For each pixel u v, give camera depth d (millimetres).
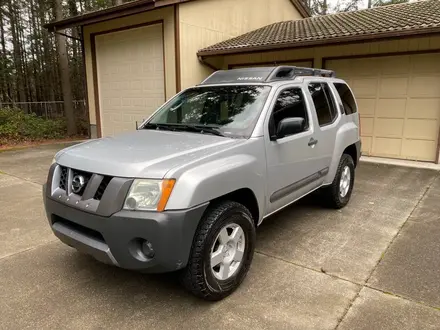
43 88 22750
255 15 11844
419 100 8219
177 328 2516
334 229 4277
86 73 11602
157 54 9742
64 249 3740
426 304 2775
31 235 4090
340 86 5152
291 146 3633
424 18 8094
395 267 3350
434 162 8180
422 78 8102
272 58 10172
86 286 3041
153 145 3029
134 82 10461
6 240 3953
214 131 3396
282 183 3568
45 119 14375
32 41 22188
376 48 8570
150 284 3084
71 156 2918
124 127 11070
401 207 5070
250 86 3812
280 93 3680
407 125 8461
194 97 4047
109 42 10812
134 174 2486
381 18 9516
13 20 21266
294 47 8477
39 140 12000
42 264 3418
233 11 10773
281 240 3965
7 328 2498
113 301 2832
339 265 3393
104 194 2506
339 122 4742
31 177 6840
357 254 3621
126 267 2527
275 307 2748
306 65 9695
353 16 10953
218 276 2807
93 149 3000
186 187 2480
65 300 2838
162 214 2404
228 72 4355
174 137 3303
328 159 4488
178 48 9133
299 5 14414
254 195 3135
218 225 2699
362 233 4152
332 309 2715
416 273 3240
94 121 11773
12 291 2953
